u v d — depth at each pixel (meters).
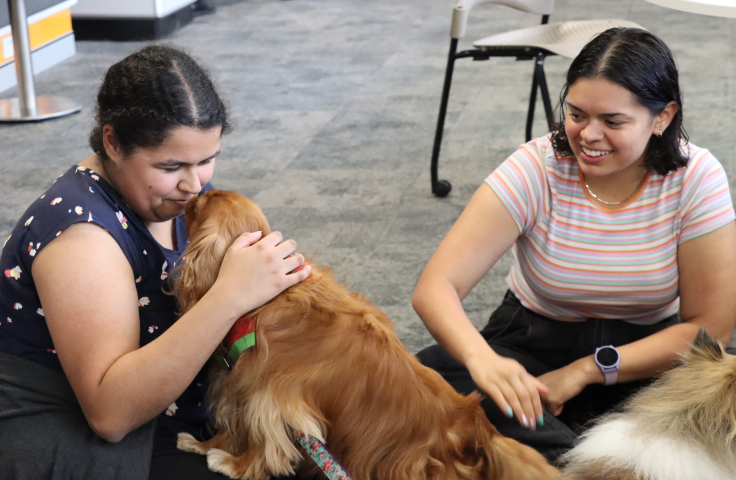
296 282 1.39
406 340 2.58
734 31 6.81
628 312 1.71
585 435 1.31
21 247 1.31
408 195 3.80
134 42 6.83
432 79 5.75
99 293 1.27
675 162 1.56
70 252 1.27
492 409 1.62
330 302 1.43
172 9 7.08
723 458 1.11
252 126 4.81
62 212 1.29
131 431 1.35
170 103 1.27
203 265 1.39
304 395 1.36
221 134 1.42
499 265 3.17
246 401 1.42
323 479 1.44
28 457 1.29
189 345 1.26
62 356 1.29
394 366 1.37
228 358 1.43
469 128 4.73
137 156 1.30
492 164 4.16
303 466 1.47
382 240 3.32
